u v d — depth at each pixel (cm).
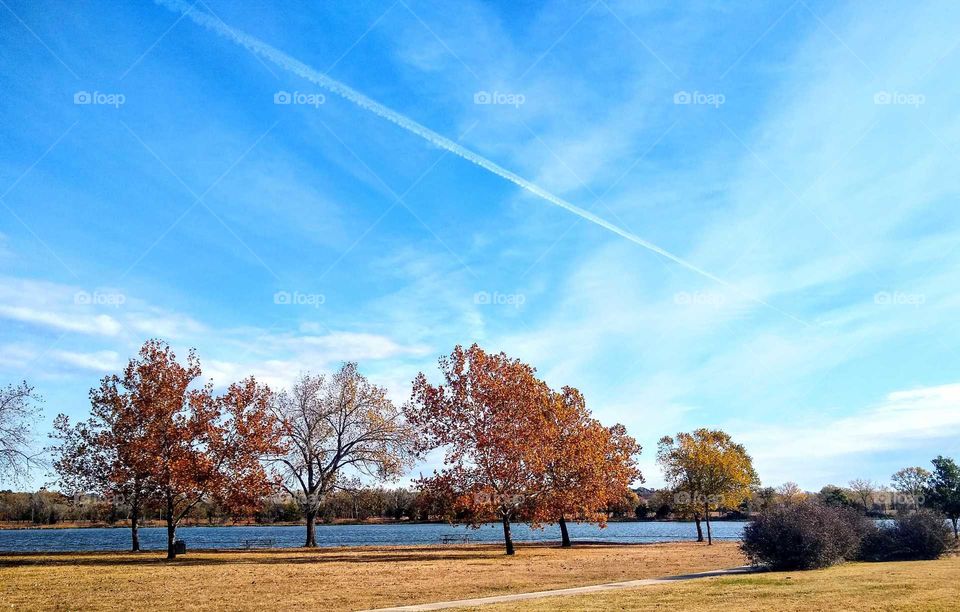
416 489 4412
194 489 4025
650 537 8450
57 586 2406
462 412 4388
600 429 5625
